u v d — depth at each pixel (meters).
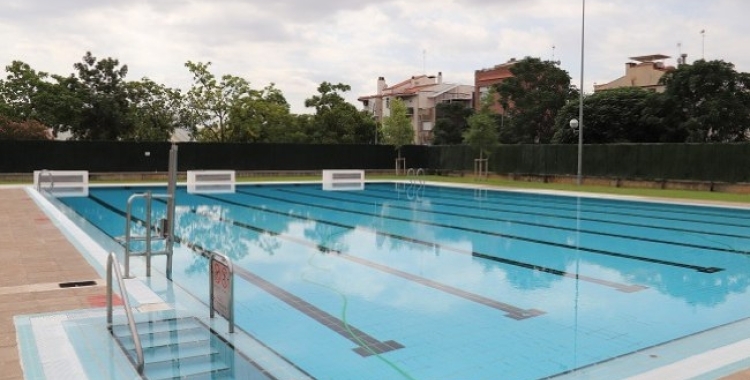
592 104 32.03
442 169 31.92
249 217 14.14
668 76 30.98
